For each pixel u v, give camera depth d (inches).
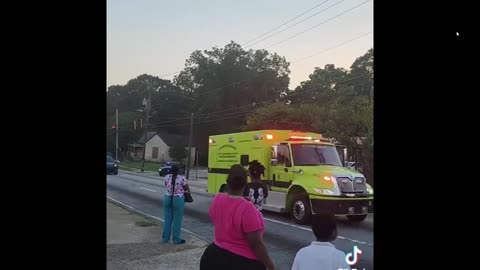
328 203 421.1
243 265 121.8
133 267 244.8
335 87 1147.3
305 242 331.9
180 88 2246.6
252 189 302.2
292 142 485.7
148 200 649.0
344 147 517.7
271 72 1952.5
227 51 2064.5
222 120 2042.3
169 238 326.6
